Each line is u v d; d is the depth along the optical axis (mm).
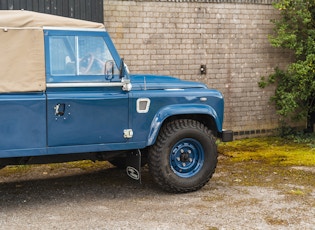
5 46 5625
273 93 10867
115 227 5406
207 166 6785
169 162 6570
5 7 8078
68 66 5969
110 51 6215
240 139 10617
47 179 7555
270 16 10617
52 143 5855
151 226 5441
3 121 5586
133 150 6547
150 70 9719
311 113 11086
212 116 6820
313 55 9883
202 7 10000
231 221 5617
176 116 6797
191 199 6473
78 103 5953
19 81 5680
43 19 5848
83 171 8039
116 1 9320
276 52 10766
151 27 9641
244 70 10523
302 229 5383
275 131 10930
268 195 6641
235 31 10352
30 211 5992
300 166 8336
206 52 10148
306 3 10109
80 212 5941
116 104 6188
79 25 6043
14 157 5891
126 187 7074
